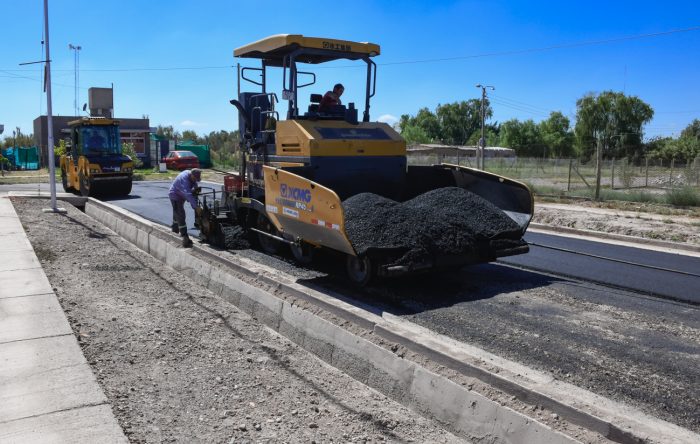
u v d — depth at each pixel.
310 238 7.12
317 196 6.60
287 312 6.47
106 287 7.59
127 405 4.21
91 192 18.44
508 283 7.46
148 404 4.32
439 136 89.25
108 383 4.55
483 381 4.41
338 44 8.33
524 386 4.14
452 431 4.34
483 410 4.15
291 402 4.68
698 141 50.09
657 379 4.55
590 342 5.35
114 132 19.31
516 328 5.72
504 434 3.98
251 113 9.55
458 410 4.33
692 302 6.64
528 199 7.83
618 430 3.56
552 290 7.12
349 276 7.25
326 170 7.80
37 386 4.25
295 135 7.97
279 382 5.07
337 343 5.66
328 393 4.96
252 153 9.36
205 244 9.88
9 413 3.84
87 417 3.84
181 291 7.86
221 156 44.81
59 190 22.70
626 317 6.09
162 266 9.49
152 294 7.53
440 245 6.77
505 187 8.14
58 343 5.12
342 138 7.95
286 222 7.40
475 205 7.81
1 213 13.09
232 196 9.89
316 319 6.02
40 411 3.88
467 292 7.01
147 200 18.02
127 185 19.05
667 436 3.46
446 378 4.53
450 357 4.68
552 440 3.69
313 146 7.65
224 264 8.48
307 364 5.61
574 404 3.88
